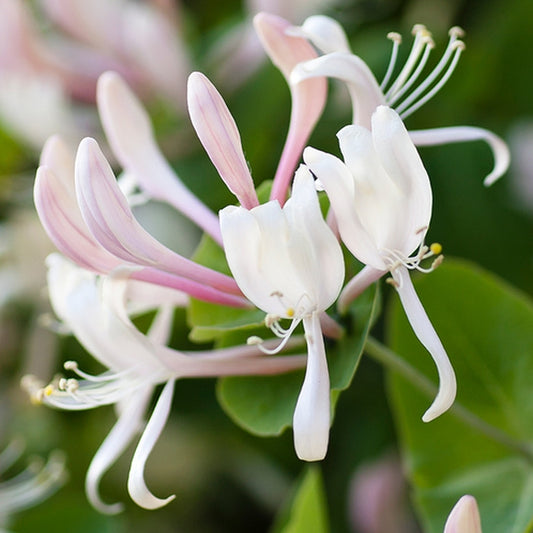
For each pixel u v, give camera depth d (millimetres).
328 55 385
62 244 386
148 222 532
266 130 520
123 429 402
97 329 397
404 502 521
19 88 528
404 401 429
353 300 388
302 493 434
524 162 525
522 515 417
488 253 521
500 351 426
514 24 529
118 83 415
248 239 369
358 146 368
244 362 398
